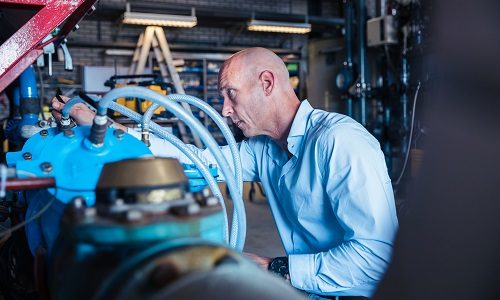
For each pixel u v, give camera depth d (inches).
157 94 30.3
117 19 347.6
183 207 21.6
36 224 34.2
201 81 363.6
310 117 51.9
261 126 53.6
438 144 19.9
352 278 44.6
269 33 413.1
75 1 46.5
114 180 23.7
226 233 38.4
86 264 21.6
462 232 18.9
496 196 18.2
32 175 29.5
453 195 19.2
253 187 227.9
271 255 141.3
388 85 251.8
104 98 28.7
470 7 18.0
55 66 336.5
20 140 80.4
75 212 22.4
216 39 400.5
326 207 50.0
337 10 424.2
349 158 45.1
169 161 24.8
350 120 49.3
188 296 17.9
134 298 18.1
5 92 91.7
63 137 31.7
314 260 45.9
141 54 304.3
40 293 28.8
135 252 20.3
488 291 18.5
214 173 41.4
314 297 49.9
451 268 19.2
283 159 56.3
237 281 18.9
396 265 21.7
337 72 358.9
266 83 51.3
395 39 242.8
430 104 21.1
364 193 44.0
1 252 43.3
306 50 395.9
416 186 21.3
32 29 44.8
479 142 18.5
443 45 19.1
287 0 412.5
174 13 324.5
